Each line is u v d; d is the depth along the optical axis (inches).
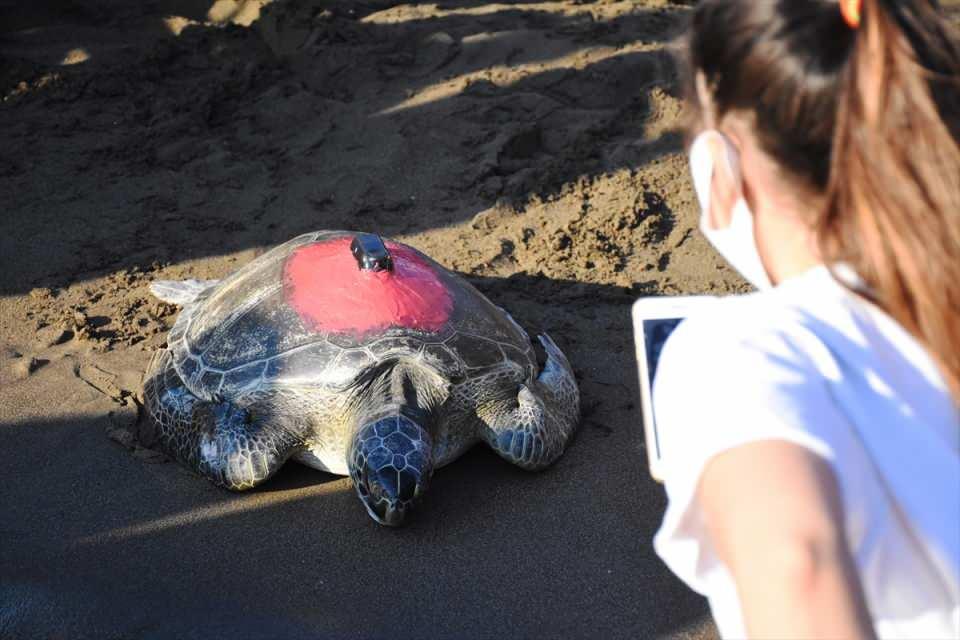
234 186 247.3
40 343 187.8
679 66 43.5
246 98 283.9
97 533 140.1
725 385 35.7
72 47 310.8
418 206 238.8
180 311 200.1
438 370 149.6
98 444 159.6
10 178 245.3
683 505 36.1
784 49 36.9
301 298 157.4
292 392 148.7
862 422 36.2
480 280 210.4
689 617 126.0
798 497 32.4
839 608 31.2
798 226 39.6
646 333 55.7
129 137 265.4
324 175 251.0
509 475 155.5
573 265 216.4
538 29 315.3
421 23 319.0
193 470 153.6
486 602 128.4
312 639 121.2
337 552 137.6
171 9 342.3
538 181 244.5
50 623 122.2
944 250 35.4
